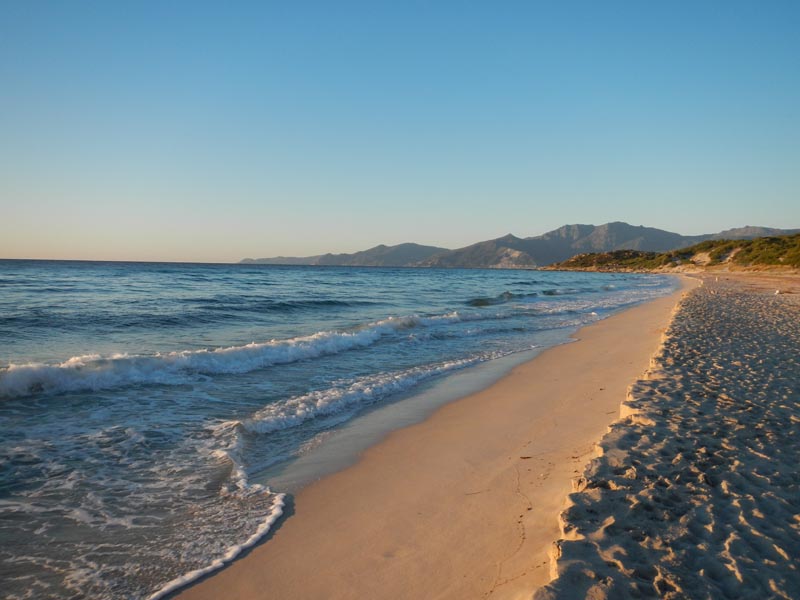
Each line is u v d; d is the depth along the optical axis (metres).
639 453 5.03
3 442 6.12
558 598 2.82
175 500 4.91
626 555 3.29
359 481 5.48
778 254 82.62
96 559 3.90
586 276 101.31
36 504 4.72
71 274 48.66
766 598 2.88
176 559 3.94
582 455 5.87
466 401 8.85
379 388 9.40
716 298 26.97
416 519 4.59
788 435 5.64
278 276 62.41
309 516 4.69
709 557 3.29
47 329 14.52
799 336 12.88
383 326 16.48
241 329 16.30
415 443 6.68
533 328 18.86
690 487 4.30
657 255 152.38
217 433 6.71
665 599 2.85
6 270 57.41
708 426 5.87
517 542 4.07
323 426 7.34
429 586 3.58
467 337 16.41
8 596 3.42
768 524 3.74
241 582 3.68
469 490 5.18
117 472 5.46
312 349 12.56
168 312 19.08
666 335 12.87
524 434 6.95
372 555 4.02
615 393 9.03
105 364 8.99
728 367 9.11
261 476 5.58
